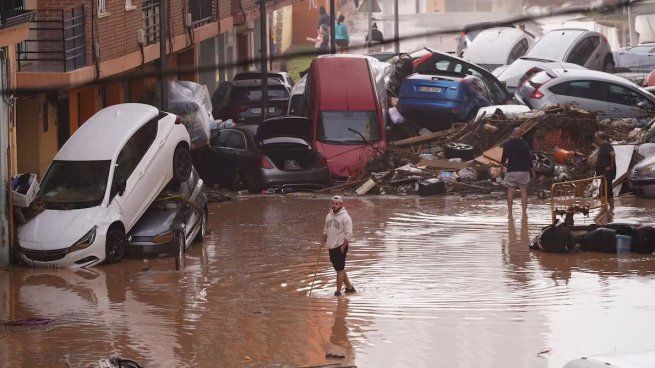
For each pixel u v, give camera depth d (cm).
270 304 3116
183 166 4253
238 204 5122
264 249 3997
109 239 3800
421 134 6469
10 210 3797
